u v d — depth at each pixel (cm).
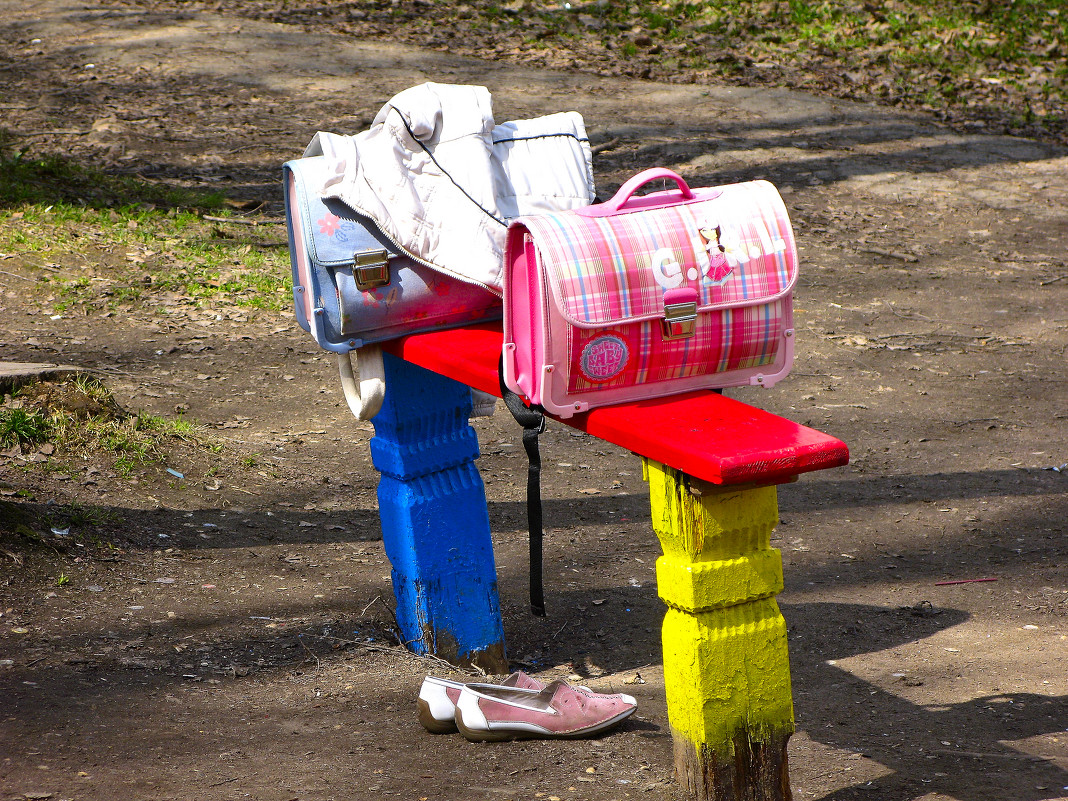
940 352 2970
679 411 995
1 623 1383
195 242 3288
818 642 1567
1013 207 4206
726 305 1016
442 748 1170
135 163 4097
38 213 3281
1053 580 1794
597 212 1013
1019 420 2553
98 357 2527
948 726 1292
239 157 4275
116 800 1013
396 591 1458
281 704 1265
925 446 2405
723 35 6150
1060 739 1256
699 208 1036
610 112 5034
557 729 1198
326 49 5716
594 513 2039
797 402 2641
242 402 2397
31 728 1135
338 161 1233
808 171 4462
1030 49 6084
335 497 2000
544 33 6106
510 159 1302
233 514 1870
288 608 1543
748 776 1005
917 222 4038
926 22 6303
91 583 1528
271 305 2927
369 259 1224
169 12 6244
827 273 3544
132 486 1883
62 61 5319
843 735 1269
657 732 1235
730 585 955
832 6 6462
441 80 5341
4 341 2533
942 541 1958
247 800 1033
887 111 5256
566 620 1628
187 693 1265
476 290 1284
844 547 1936
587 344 979
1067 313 3272
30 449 1881
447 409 1379
